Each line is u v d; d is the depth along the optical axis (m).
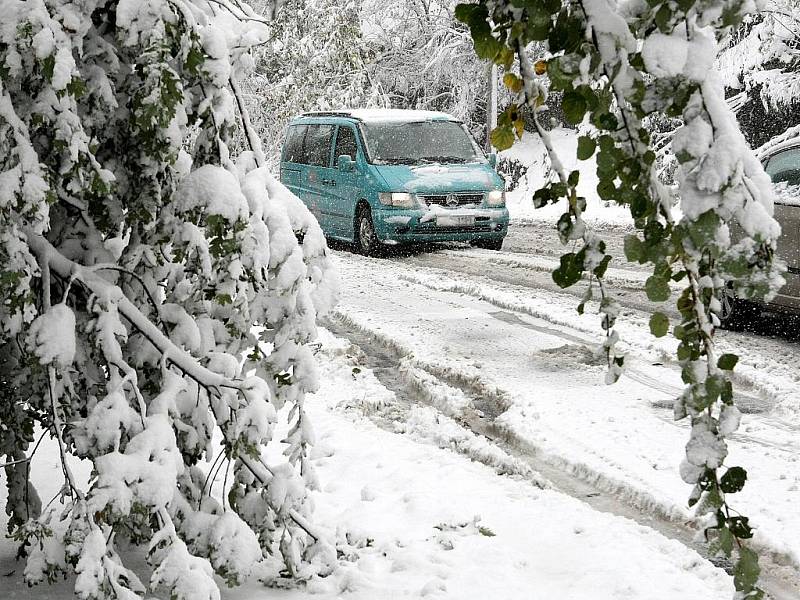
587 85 1.77
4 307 3.09
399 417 6.57
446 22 31.84
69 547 2.93
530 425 6.17
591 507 4.85
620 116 1.83
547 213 23.03
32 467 5.03
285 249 3.34
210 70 3.14
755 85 23.22
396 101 33.84
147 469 2.96
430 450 5.64
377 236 15.02
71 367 3.27
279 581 3.69
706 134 1.67
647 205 1.81
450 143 16.25
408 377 7.63
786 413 6.52
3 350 3.35
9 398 3.36
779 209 8.80
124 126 3.21
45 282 3.09
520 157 30.31
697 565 4.08
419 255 15.20
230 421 3.29
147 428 3.07
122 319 3.34
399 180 14.98
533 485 5.14
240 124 3.47
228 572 3.20
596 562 4.00
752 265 1.70
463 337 9.01
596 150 2.02
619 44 1.72
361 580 3.70
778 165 9.11
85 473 4.95
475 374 7.49
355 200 15.55
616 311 2.01
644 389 7.07
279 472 3.50
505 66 1.97
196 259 3.18
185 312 3.38
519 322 9.77
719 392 1.85
